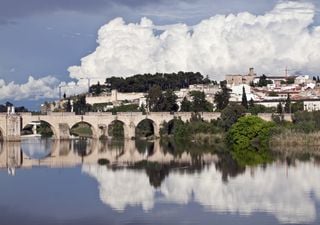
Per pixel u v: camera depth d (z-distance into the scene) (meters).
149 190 157.38
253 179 172.75
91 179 180.12
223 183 166.38
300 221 120.06
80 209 134.00
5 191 159.38
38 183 173.50
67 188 163.00
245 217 123.81
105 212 130.38
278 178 173.62
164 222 120.44
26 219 125.12
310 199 141.38
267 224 118.00
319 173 183.00
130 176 185.62
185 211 130.12
